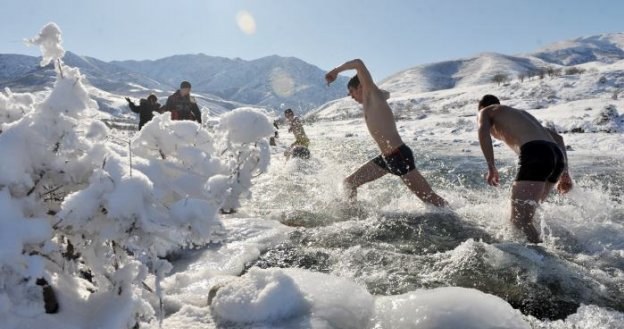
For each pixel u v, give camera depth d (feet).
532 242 11.36
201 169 5.92
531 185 12.82
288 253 10.15
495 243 10.92
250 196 6.09
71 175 5.41
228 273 8.99
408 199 16.16
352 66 16.63
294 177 21.34
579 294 8.07
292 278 7.38
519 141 13.71
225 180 5.75
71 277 5.94
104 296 5.64
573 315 7.23
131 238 5.10
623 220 12.96
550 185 13.60
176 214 5.08
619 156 30.17
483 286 8.36
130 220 4.91
